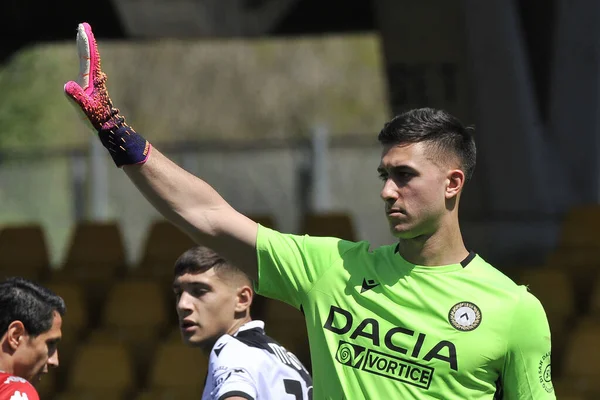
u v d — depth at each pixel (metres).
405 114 10.59
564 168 34.34
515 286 10.38
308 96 97.94
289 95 97.94
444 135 10.38
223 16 43.12
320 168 45.94
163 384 28.64
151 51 96.50
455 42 33.47
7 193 48.19
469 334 10.09
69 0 44.34
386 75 34.69
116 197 47.31
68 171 47.47
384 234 48.38
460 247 10.48
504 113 33.41
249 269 10.90
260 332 13.23
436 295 10.23
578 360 27.23
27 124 84.69
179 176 10.43
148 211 47.56
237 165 47.84
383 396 10.11
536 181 33.59
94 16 44.53
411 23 33.88
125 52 96.44
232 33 43.84
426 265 10.38
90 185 47.25
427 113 10.53
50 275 37.97
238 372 12.33
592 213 33.34
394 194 10.30
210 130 96.31
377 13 34.44
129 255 47.06
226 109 96.94
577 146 34.31
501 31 33.03
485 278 10.31
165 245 37.84
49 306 12.38
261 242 10.74
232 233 10.66
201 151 47.66
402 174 10.34
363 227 48.47
